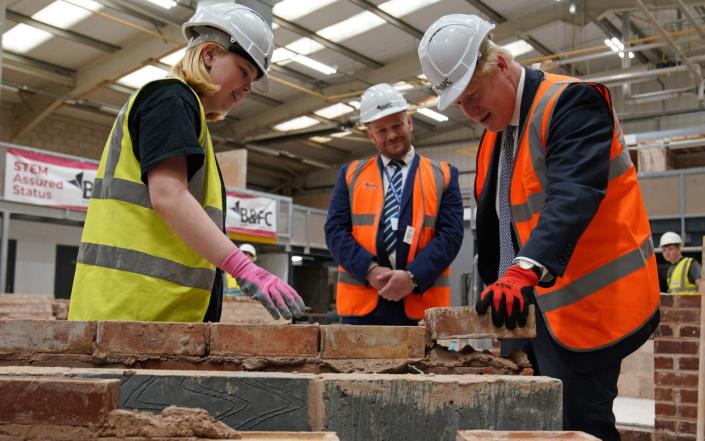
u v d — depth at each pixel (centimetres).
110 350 185
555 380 158
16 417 123
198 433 125
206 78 223
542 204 226
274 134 1912
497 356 196
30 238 1304
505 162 253
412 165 357
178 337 188
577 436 133
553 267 194
